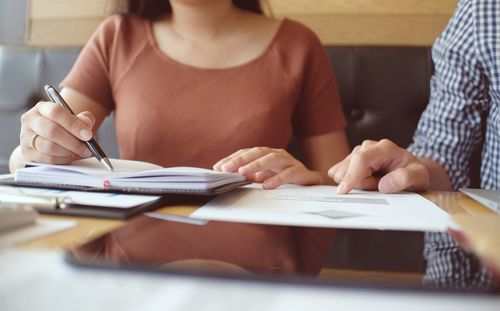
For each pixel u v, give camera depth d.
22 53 1.28
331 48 1.24
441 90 0.93
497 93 0.85
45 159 0.62
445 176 0.85
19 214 0.33
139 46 1.04
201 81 1.00
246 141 0.97
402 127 1.20
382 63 1.21
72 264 0.22
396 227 0.40
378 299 0.19
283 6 1.45
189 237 0.33
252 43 1.04
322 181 0.77
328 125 1.08
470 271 0.23
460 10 0.91
